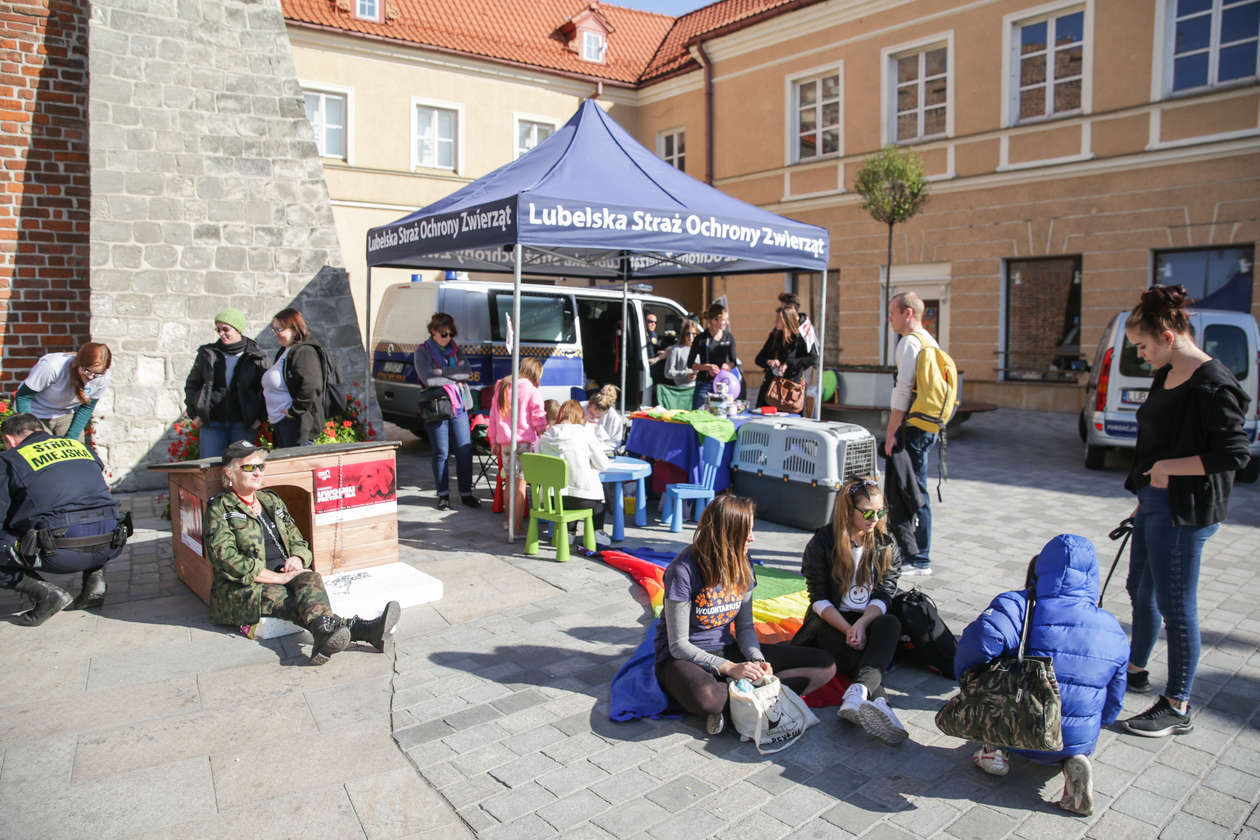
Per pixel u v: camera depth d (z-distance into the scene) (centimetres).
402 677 414
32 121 830
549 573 572
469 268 996
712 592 371
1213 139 1291
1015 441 1201
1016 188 1517
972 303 1594
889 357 1728
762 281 1966
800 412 838
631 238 640
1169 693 363
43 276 844
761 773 333
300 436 630
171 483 556
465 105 2011
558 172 679
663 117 2200
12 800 310
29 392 655
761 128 1938
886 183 1452
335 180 1864
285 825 297
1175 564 356
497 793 317
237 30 864
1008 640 312
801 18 1812
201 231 852
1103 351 980
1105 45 1393
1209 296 1341
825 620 401
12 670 418
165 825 296
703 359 942
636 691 379
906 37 1647
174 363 845
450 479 908
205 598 512
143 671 418
